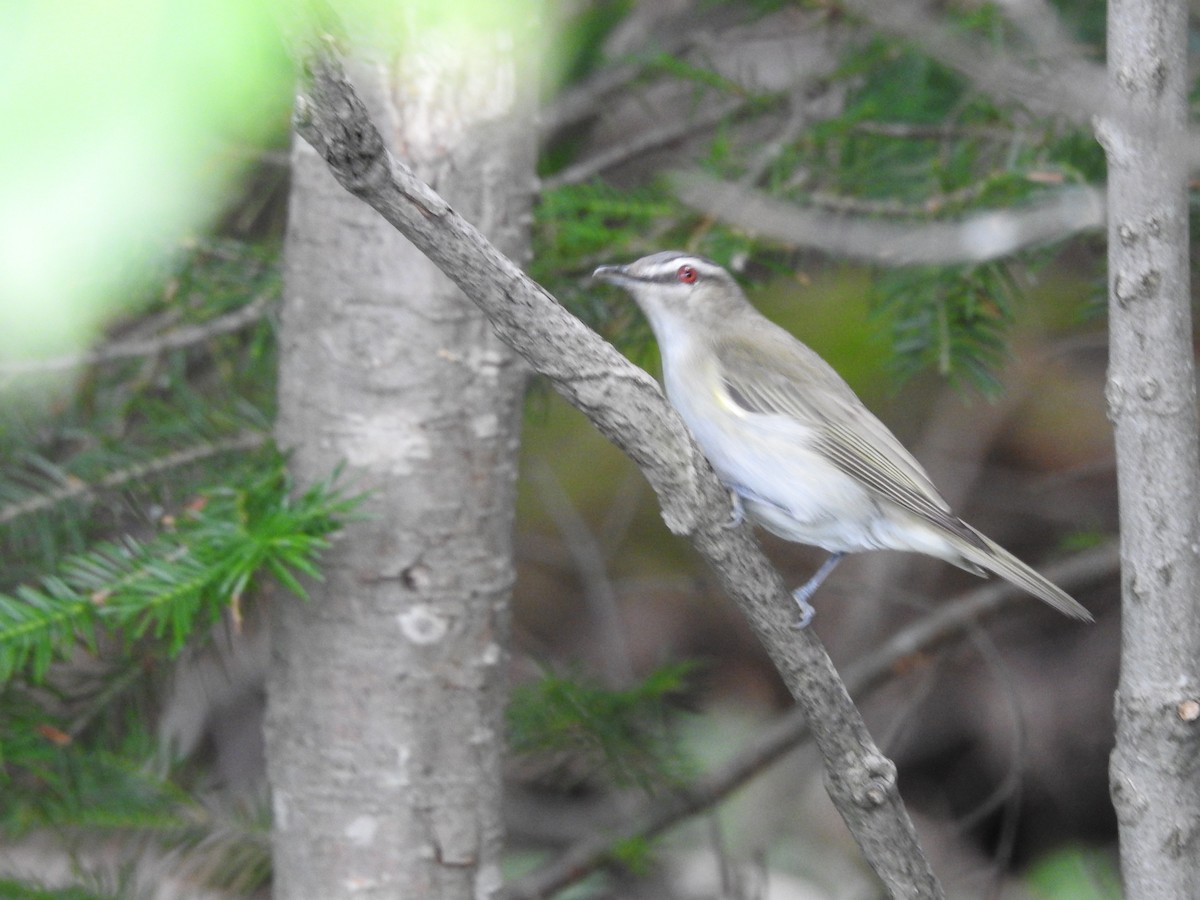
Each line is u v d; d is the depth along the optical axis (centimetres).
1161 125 523
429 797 705
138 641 873
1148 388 540
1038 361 1440
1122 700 563
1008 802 1188
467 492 706
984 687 1429
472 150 689
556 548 1473
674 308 889
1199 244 850
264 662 1193
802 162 934
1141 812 558
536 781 1062
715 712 1427
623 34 1190
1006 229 767
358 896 704
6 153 137
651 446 520
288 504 683
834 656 1477
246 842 897
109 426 930
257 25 153
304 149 705
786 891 1316
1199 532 548
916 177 905
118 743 881
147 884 866
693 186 825
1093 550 1255
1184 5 535
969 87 934
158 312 955
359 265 692
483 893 725
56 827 871
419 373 693
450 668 707
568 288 946
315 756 705
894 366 891
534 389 998
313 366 704
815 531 853
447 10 217
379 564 697
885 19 548
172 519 705
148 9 145
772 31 1148
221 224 999
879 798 584
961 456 1470
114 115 142
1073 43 898
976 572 826
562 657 1438
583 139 1177
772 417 850
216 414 888
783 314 1440
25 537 830
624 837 1066
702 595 1452
